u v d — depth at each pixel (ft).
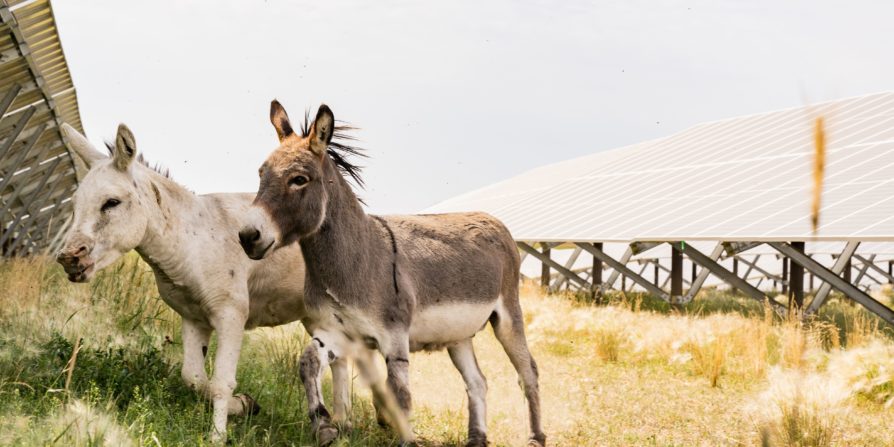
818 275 39.37
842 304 69.56
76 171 59.67
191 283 16.83
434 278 17.52
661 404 26.30
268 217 14.69
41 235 64.95
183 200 17.22
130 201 15.79
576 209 76.23
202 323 17.75
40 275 28.76
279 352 25.57
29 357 18.43
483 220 20.48
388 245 16.99
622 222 61.00
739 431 22.41
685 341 36.06
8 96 33.37
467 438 19.31
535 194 101.71
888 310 37.81
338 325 16.10
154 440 13.69
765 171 61.41
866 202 42.70
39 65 36.29
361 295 15.93
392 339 16.17
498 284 19.34
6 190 52.19
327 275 15.78
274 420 18.48
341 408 18.51
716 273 46.34
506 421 22.70
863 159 53.83
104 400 16.60
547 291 68.90
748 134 83.25
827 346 36.45
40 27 31.89
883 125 62.90
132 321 24.72
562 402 25.93
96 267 15.33
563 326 42.47
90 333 21.86
